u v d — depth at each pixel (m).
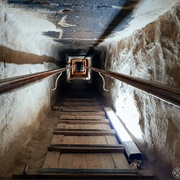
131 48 3.23
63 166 2.22
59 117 4.35
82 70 17.17
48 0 1.70
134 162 2.31
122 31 3.07
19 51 2.48
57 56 6.44
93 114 4.40
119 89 4.12
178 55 1.73
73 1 1.73
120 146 2.66
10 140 2.12
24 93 2.66
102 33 3.29
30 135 2.97
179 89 1.00
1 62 1.90
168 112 1.97
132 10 1.98
